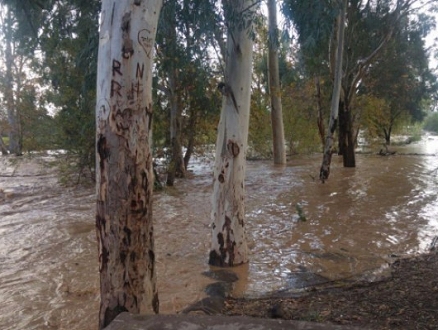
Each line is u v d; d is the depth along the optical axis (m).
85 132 15.39
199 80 13.09
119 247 3.87
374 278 6.44
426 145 41.47
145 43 3.89
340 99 21.34
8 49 24.97
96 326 5.14
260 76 27.27
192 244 8.56
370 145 36.50
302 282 6.41
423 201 12.36
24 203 13.46
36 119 17.95
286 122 28.94
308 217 10.72
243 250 7.27
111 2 3.84
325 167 16.52
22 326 5.18
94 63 10.69
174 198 13.95
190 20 8.03
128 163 3.85
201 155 21.00
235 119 6.96
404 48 27.83
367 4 20.41
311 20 8.07
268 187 15.91
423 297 5.44
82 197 14.38
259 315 5.27
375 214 10.82
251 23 6.91
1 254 8.13
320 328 3.08
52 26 13.37
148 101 3.98
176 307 5.58
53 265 7.46
